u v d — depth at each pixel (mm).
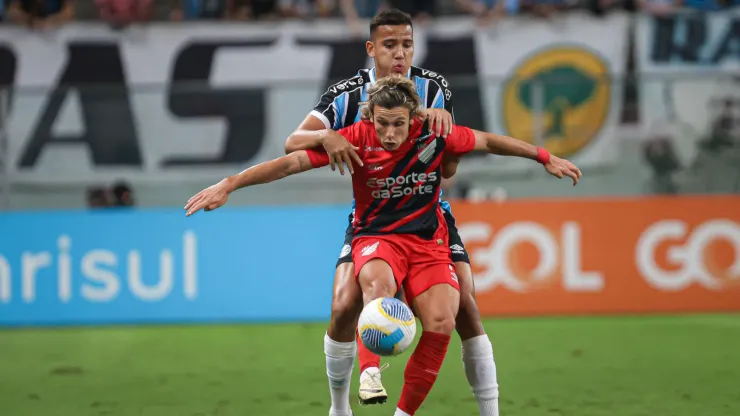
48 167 35156
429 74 17750
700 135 35000
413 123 16219
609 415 19844
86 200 35250
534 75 37719
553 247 34469
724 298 34594
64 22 41906
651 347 28328
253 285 34500
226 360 27141
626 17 40219
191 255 34469
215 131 35156
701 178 35094
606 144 35094
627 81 34969
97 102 35125
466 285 16719
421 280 16266
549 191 35094
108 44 41188
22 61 41188
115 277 34406
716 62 40062
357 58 40812
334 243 34625
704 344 28734
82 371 25984
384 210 16641
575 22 40344
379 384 16266
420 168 16438
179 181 35281
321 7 43719
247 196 35344
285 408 20891
